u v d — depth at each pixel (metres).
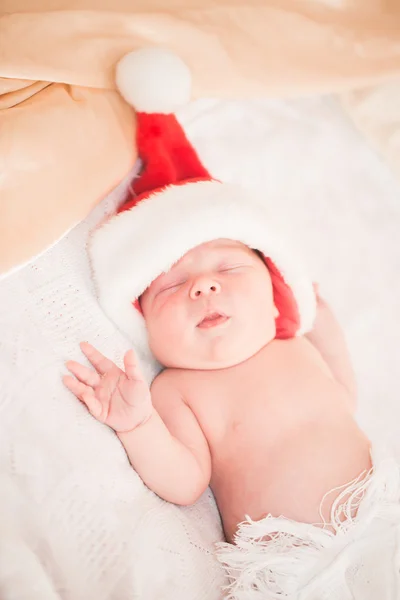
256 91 1.54
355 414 1.35
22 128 1.26
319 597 1.02
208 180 1.33
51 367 1.04
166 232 1.23
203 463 1.18
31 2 1.46
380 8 1.63
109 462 1.02
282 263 1.32
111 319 1.25
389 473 1.09
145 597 0.91
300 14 1.58
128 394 1.05
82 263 1.26
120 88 1.38
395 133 1.57
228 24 1.54
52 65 1.37
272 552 1.06
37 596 0.80
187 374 1.26
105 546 0.92
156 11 1.51
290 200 1.55
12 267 1.14
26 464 0.92
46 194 1.24
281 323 1.35
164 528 1.01
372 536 1.05
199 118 1.58
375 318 1.44
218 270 1.28
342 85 1.57
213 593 1.03
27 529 0.88
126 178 1.40
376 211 1.55
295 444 1.17
